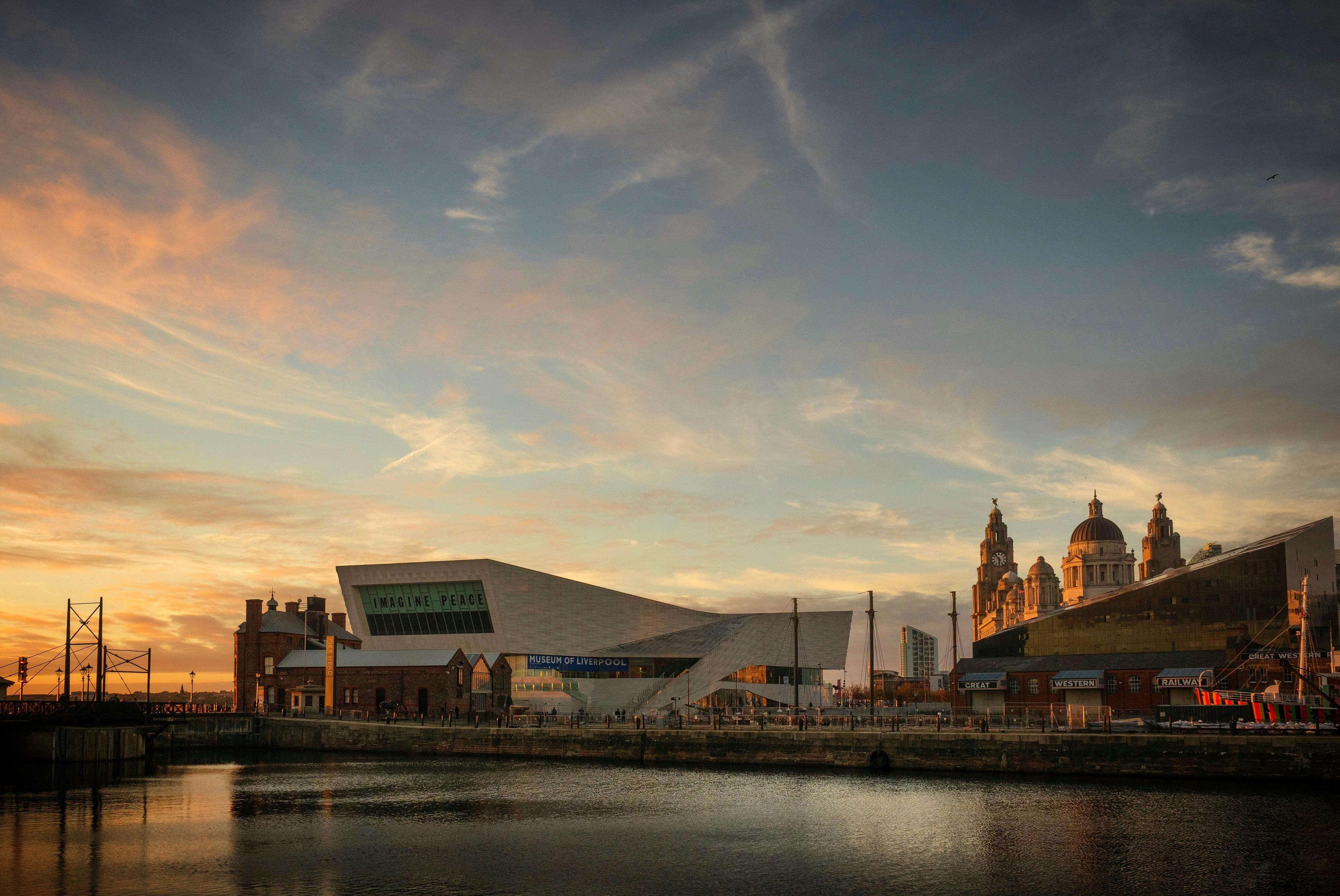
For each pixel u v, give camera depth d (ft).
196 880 177.58
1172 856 188.03
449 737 393.09
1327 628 425.28
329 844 208.85
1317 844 195.52
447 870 185.16
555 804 256.52
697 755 337.93
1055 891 168.76
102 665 437.58
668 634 603.67
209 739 445.78
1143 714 398.21
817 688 632.79
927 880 176.04
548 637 566.77
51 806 260.62
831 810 241.76
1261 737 262.26
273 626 550.36
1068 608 475.72
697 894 168.55
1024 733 291.79
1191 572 447.01
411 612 570.46
